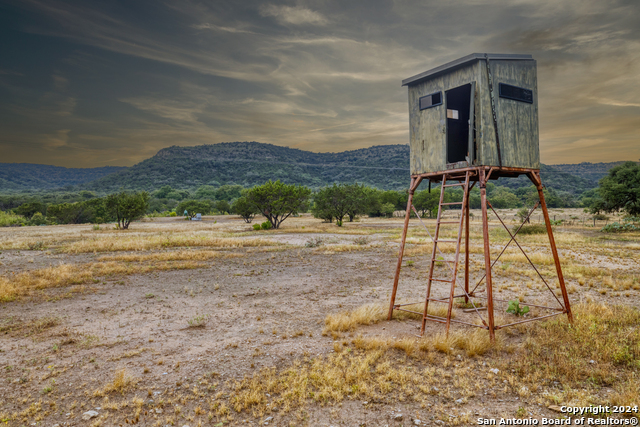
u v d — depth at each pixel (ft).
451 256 65.72
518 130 26.40
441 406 15.37
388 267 54.60
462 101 35.06
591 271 45.65
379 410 15.25
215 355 21.30
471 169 24.79
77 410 15.46
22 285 40.34
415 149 29.60
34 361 20.43
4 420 14.48
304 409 15.38
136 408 15.60
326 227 155.43
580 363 18.79
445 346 21.11
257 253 73.56
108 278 46.93
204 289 40.29
